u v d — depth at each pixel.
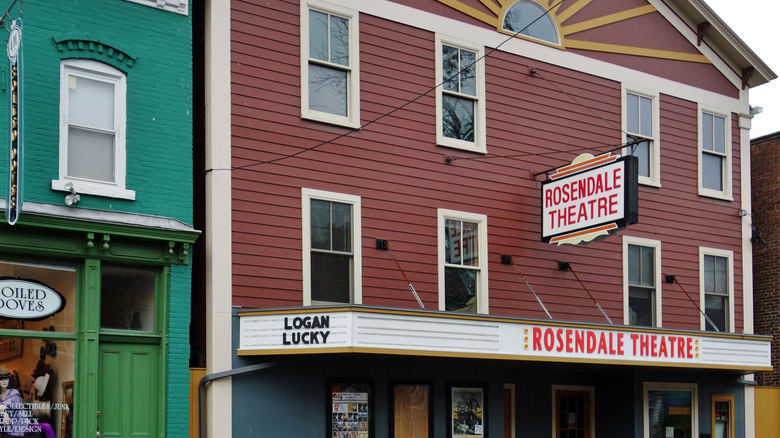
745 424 21.45
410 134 17.17
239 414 14.54
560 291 18.77
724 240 21.83
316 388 15.38
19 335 12.77
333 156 16.17
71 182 13.12
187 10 14.79
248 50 15.53
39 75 13.20
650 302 20.30
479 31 18.42
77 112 13.56
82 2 13.76
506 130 18.52
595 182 16.89
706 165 21.91
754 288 23.95
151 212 13.93
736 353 19.11
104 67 13.84
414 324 14.68
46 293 13.09
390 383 16.23
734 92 22.69
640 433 19.33
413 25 17.50
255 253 15.09
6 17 13.05
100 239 13.35
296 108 15.89
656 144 20.84
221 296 14.63
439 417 16.73
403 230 16.78
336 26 16.64
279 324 14.48
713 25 21.92
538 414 19.09
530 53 19.12
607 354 17.06
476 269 17.70
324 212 16.02
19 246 12.76
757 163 24.41
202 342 14.70
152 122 14.16
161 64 14.38
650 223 20.47
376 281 16.31
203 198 15.02
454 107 17.95
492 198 18.09
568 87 19.62
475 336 15.41
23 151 12.29
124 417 13.51
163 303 13.91
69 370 13.16
